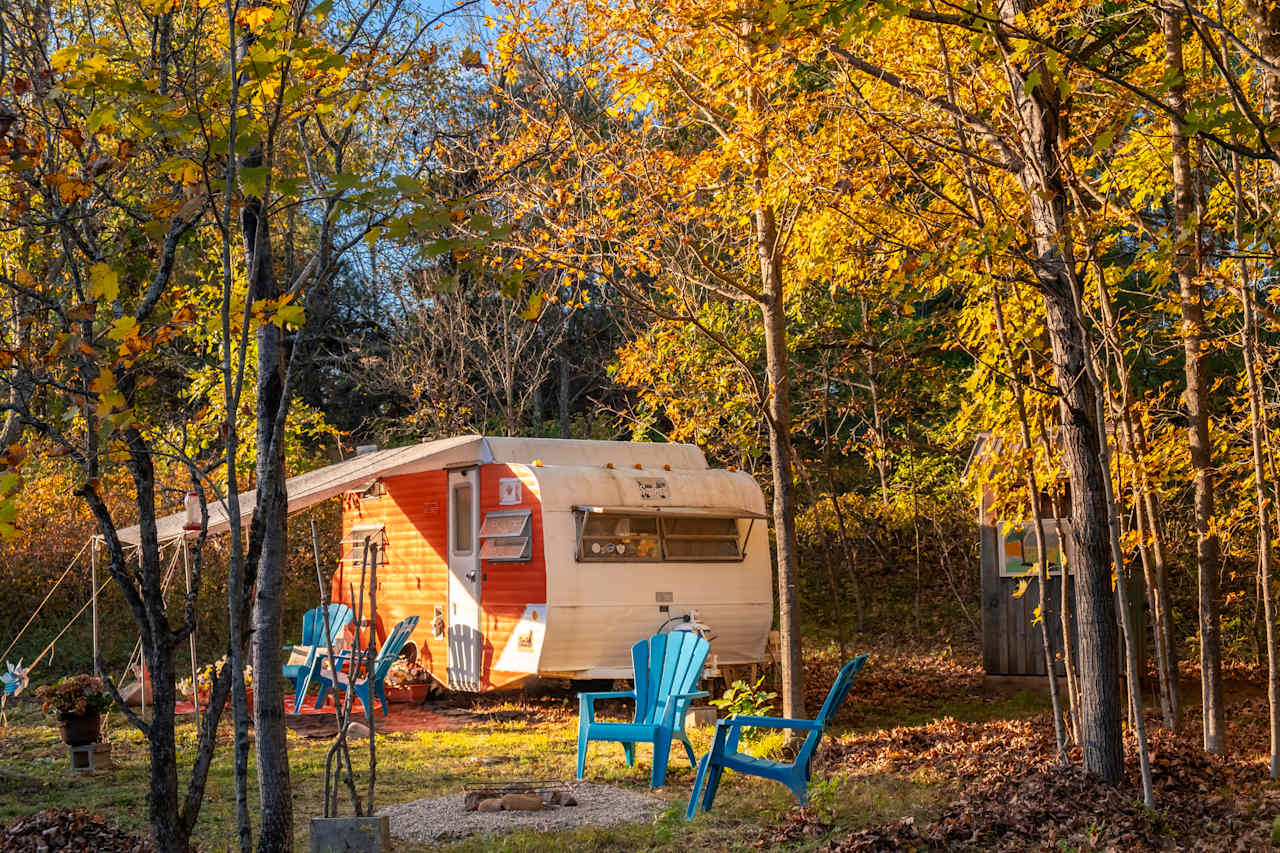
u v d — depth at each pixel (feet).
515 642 42.63
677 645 32.12
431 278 65.87
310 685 45.16
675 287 35.88
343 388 92.48
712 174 32.60
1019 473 36.24
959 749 31.99
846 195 27.73
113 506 59.21
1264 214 23.53
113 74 13.48
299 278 16.70
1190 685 45.42
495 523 43.86
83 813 24.73
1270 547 28.66
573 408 96.27
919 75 28.30
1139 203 31.81
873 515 66.44
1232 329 35.86
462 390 73.56
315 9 13.94
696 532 45.32
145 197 17.75
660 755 29.96
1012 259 26.43
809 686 48.65
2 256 17.17
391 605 49.85
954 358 66.85
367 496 52.08
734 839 24.00
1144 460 30.96
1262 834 21.72
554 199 32.73
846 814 25.16
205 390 45.37
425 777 31.35
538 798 27.20
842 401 64.95
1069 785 25.03
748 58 27.86
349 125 16.65
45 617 58.49
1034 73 17.24
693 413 55.01
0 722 42.39
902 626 60.59
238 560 14.06
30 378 13.57
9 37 15.62
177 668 54.75
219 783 30.14
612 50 31.09
